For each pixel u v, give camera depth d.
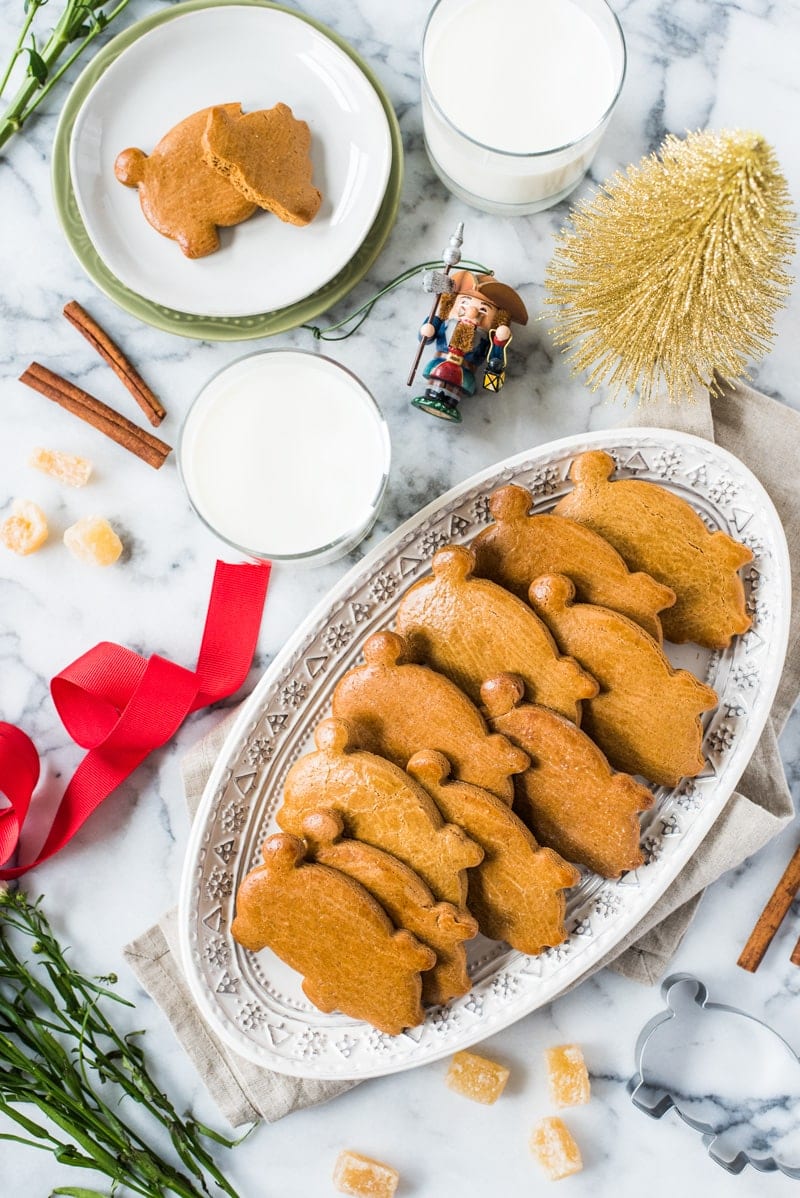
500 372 0.76
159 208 0.78
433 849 0.72
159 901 0.82
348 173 0.79
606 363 0.76
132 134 0.79
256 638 0.80
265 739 0.77
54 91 0.82
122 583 0.82
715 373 0.80
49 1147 0.81
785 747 0.82
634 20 0.81
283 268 0.79
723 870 0.78
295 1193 0.82
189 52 0.78
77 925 0.82
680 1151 0.82
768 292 0.70
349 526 0.76
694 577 0.76
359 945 0.72
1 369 0.82
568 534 0.74
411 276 0.81
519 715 0.72
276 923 0.73
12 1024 0.79
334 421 0.77
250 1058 0.76
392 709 0.73
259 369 0.76
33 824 0.83
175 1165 0.81
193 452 0.76
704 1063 0.81
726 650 0.77
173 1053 0.82
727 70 0.81
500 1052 0.82
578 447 0.76
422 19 0.81
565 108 0.76
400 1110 0.82
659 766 0.75
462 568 0.73
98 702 0.81
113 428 0.81
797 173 0.81
